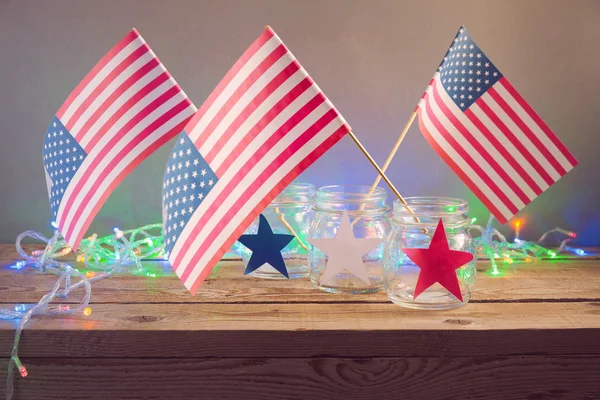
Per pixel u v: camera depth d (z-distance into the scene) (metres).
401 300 0.88
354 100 1.10
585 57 1.09
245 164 0.86
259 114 0.85
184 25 1.09
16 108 1.12
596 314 0.86
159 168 1.13
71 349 0.83
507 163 0.93
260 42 0.85
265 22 1.09
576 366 0.82
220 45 1.09
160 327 0.83
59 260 1.08
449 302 0.88
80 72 1.10
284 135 0.85
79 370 0.83
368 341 0.82
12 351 0.83
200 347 0.82
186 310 0.88
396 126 1.11
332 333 0.82
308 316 0.85
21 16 1.09
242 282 0.97
